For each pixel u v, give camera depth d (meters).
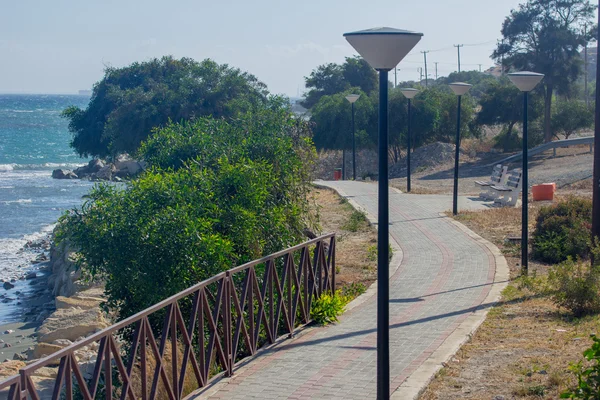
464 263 14.93
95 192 11.17
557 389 6.48
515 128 55.34
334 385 7.30
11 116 163.12
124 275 10.44
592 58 129.62
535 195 24.94
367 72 82.94
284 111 17.09
